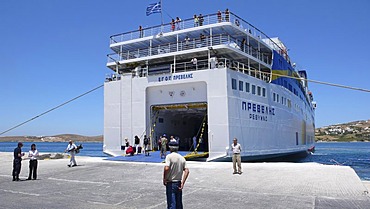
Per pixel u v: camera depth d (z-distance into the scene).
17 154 14.77
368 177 23.41
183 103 24.78
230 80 23.00
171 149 6.80
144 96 25.94
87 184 13.30
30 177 14.98
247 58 26.62
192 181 13.41
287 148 31.28
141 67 29.05
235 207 8.77
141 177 14.91
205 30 25.47
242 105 23.97
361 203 8.91
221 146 22.22
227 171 16.09
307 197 9.81
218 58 24.75
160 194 10.88
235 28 24.89
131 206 9.11
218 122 22.50
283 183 12.32
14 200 10.16
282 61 32.25
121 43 29.08
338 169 15.70
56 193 11.38
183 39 27.22
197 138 34.81
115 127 26.97
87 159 24.69
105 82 28.02
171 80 24.83
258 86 26.45
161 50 27.91
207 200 9.73
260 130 25.95
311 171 15.09
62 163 21.77
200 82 24.08
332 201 9.21
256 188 11.58
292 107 34.12
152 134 26.28
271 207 8.68
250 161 25.88
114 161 21.73
